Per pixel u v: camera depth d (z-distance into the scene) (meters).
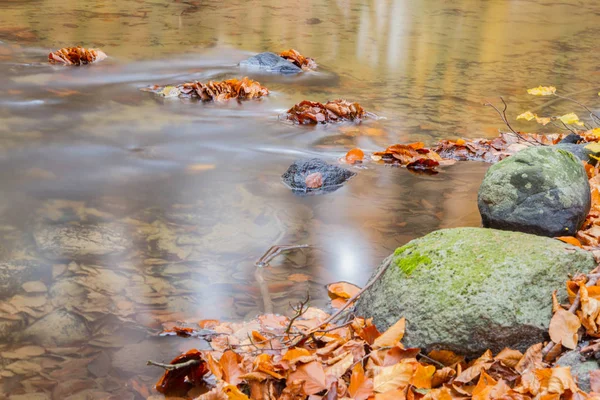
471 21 11.25
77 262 3.77
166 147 4.80
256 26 9.62
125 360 3.37
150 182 4.39
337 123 5.25
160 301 3.59
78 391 3.28
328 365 3.25
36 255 3.80
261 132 5.07
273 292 3.63
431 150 4.77
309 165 4.44
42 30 8.36
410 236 3.96
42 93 5.68
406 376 3.20
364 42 8.96
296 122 5.25
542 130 5.24
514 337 3.26
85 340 3.43
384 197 4.28
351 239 3.94
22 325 3.48
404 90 6.43
